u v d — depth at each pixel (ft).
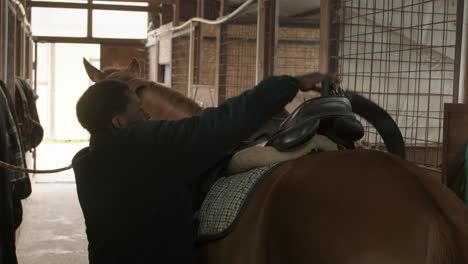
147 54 41.47
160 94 7.14
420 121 15.07
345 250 3.73
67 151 41.57
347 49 14.12
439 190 4.10
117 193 5.32
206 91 27.66
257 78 20.10
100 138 5.52
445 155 10.03
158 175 5.26
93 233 5.44
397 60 14.73
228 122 5.12
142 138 5.37
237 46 29.40
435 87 15.01
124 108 5.59
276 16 19.35
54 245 15.62
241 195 5.00
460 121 9.89
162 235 5.24
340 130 5.16
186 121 5.39
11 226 10.55
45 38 37.40
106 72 8.77
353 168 4.18
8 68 16.48
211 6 38.99
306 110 5.09
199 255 5.49
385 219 3.73
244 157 5.33
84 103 5.58
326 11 14.01
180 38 35.22
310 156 4.67
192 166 5.26
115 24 50.80
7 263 10.46
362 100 5.70
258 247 4.40
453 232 3.66
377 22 14.53
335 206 3.92
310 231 3.94
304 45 33.04
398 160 4.36
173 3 35.76
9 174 10.67
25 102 18.72
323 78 5.14
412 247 3.60
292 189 4.25
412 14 14.53
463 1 12.17
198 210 5.66
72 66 52.70
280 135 5.25
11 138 12.11
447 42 14.83
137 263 5.26
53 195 23.45
